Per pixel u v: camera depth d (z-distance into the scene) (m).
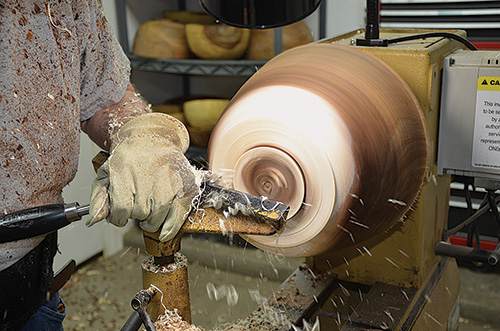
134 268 2.32
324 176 0.62
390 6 1.85
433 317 0.87
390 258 0.89
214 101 2.19
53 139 0.78
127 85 0.91
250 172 0.66
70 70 0.80
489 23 1.73
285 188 0.64
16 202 0.75
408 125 0.71
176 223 0.60
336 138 0.62
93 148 2.21
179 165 0.63
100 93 0.87
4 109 0.71
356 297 0.97
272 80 0.68
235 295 2.08
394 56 0.79
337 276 0.96
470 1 1.73
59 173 0.81
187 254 2.34
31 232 0.60
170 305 0.65
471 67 0.83
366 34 0.84
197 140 2.24
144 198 0.60
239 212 0.61
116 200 0.61
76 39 0.81
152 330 0.57
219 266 2.29
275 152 0.64
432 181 0.90
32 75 0.74
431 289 0.92
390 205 0.70
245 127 0.66
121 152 0.64
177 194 0.61
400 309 0.82
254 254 2.26
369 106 0.67
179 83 2.73
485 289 1.88
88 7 0.83
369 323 0.78
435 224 0.95
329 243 0.67
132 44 2.42
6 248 0.76
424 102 0.80
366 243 0.90
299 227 0.66
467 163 0.88
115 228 2.45
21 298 0.81
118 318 1.95
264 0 0.78
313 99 0.64
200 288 2.14
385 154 0.66
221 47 2.08
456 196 1.82
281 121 0.63
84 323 1.93
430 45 0.84
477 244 1.05
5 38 0.70
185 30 2.15
